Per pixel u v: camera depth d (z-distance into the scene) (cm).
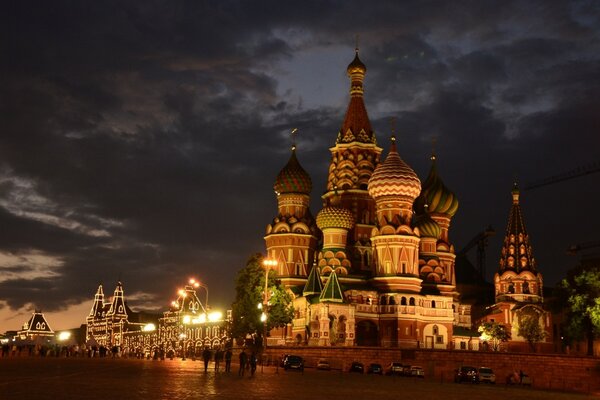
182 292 15600
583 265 13588
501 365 10069
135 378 5716
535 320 13762
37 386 4519
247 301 11881
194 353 14550
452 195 15350
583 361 10162
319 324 11950
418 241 13150
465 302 17275
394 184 13162
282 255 13875
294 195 14338
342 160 14650
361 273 13725
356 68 15125
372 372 9281
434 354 9938
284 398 4328
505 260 14375
